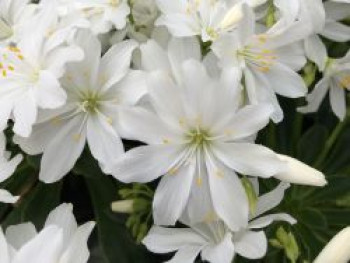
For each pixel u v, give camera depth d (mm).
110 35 249
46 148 235
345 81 261
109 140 234
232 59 236
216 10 241
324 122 290
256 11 250
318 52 255
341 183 265
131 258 251
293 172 227
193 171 232
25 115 228
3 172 238
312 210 260
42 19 240
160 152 230
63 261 224
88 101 238
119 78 233
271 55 245
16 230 236
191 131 234
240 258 248
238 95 227
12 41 252
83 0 245
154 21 245
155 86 225
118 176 227
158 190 231
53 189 258
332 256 226
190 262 227
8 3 258
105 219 253
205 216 233
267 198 237
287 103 278
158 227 237
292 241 236
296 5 243
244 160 229
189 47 235
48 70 230
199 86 226
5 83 239
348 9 261
